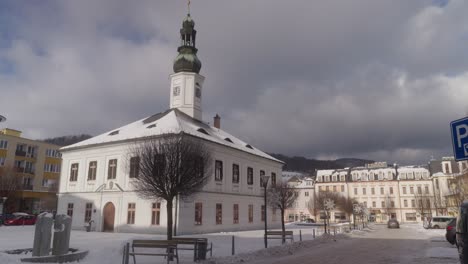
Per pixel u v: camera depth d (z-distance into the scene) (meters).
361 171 90.88
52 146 72.12
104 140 37.16
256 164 45.31
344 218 83.19
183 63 44.78
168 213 19.00
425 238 30.91
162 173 18.92
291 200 31.58
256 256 17.16
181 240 15.78
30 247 18.62
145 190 20.81
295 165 177.00
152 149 20.64
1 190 54.91
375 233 39.69
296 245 21.75
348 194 88.75
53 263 13.48
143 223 32.62
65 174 39.53
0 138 62.69
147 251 17.75
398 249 21.38
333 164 176.75
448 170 80.56
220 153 37.97
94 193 36.47
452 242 23.61
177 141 20.44
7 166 58.56
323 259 16.75
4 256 12.95
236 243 23.72
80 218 37.03
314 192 87.00
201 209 34.16
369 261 16.09
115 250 17.67
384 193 86.75
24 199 64.69
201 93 45.66
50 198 66.69
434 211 77.69
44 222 14.21
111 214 34.94
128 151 33.88
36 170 68.06
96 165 37.28
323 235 29.58
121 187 34.56
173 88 44.75
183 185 19.20
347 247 22.66
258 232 36.47
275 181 49.38
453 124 5.56
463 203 10.12
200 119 45.00
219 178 37.50
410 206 84.25
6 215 44.03
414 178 85.06
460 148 5.38
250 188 43.09
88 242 23.00
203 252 15.40
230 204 38.84
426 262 15.70
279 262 15.76
